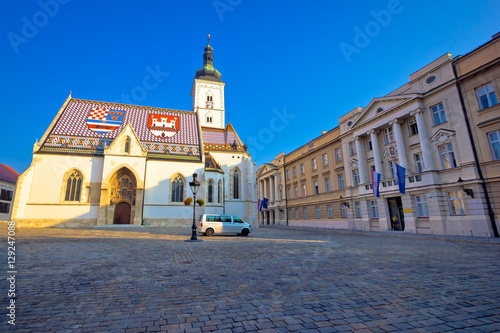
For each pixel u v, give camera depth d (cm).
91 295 662
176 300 632
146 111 4850
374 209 3481
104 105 4594
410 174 2977
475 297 662
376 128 3419
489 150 2362
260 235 2622
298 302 623
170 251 1388
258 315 544
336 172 4250
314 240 2123
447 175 2648
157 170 4097
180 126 4878
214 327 485
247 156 5172
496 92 2330
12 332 452
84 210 3622
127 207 3866
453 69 2656
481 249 1594
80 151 3831
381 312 562
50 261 1075
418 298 654
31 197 3462
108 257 1190
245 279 829
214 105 6397
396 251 1486
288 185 5778
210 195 4456
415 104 2919
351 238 2378
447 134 2650
